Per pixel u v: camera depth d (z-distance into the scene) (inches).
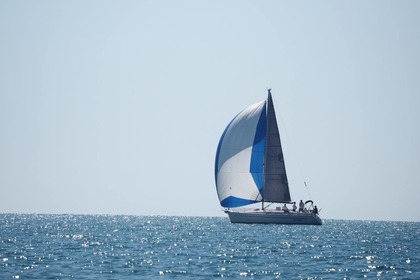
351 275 7785.4
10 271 7765.8
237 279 7362.2
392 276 7741.1
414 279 7539.4
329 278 7519.7
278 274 7775.6
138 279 7268.7
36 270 7864.2
